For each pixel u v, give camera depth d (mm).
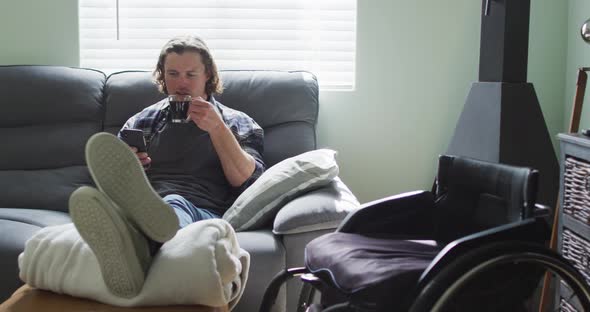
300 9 3172
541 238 1606
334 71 3201
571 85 3029
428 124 3160
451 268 1441
